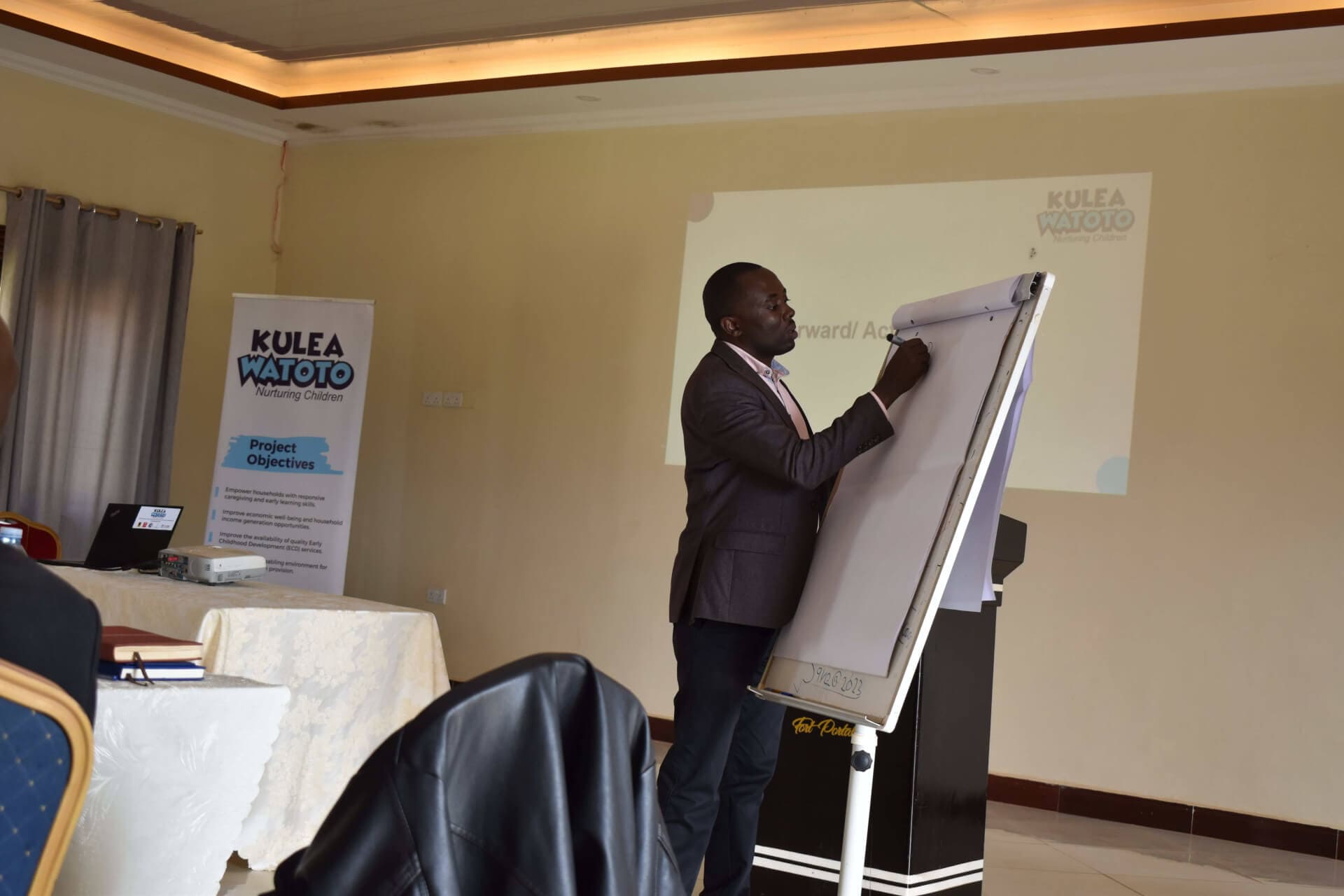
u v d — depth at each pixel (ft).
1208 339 16.34
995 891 12.19
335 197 23.48
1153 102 16.92
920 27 17.24
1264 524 15.89
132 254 21.77
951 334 7.37
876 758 8.77
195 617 10.41
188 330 22.95
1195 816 15.88
